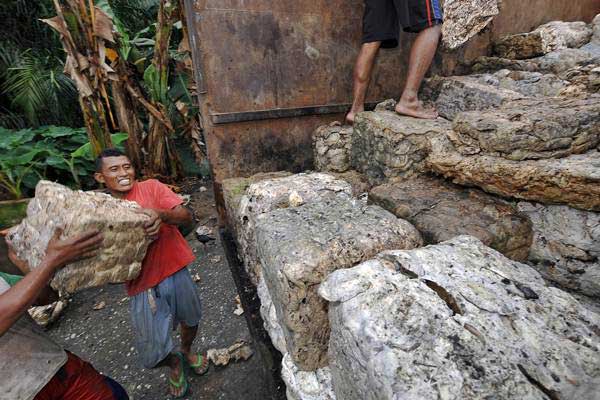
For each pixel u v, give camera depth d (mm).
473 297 892
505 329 800
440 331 789
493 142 1525
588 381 699
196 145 5504
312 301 1127
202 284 3020
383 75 2969
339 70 2764
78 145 5309
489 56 3402
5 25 5625
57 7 3531
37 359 1060
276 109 2664
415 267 1003
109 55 4191
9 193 4336
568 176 1242
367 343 795
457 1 2816
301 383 1233
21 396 1017
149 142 5176
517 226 1389
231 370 2145
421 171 1959
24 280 942
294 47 2568
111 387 1352
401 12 2197
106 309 2828
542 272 1438
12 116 5582
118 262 1284
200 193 5121
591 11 3943
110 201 1316
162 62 4668
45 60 5648
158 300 1635
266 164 2814
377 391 735
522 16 3451
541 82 2412
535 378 702
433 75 3170
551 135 1418
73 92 5770
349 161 2562
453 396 666
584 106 1554
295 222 1337
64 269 1135
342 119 2914
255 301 2121
